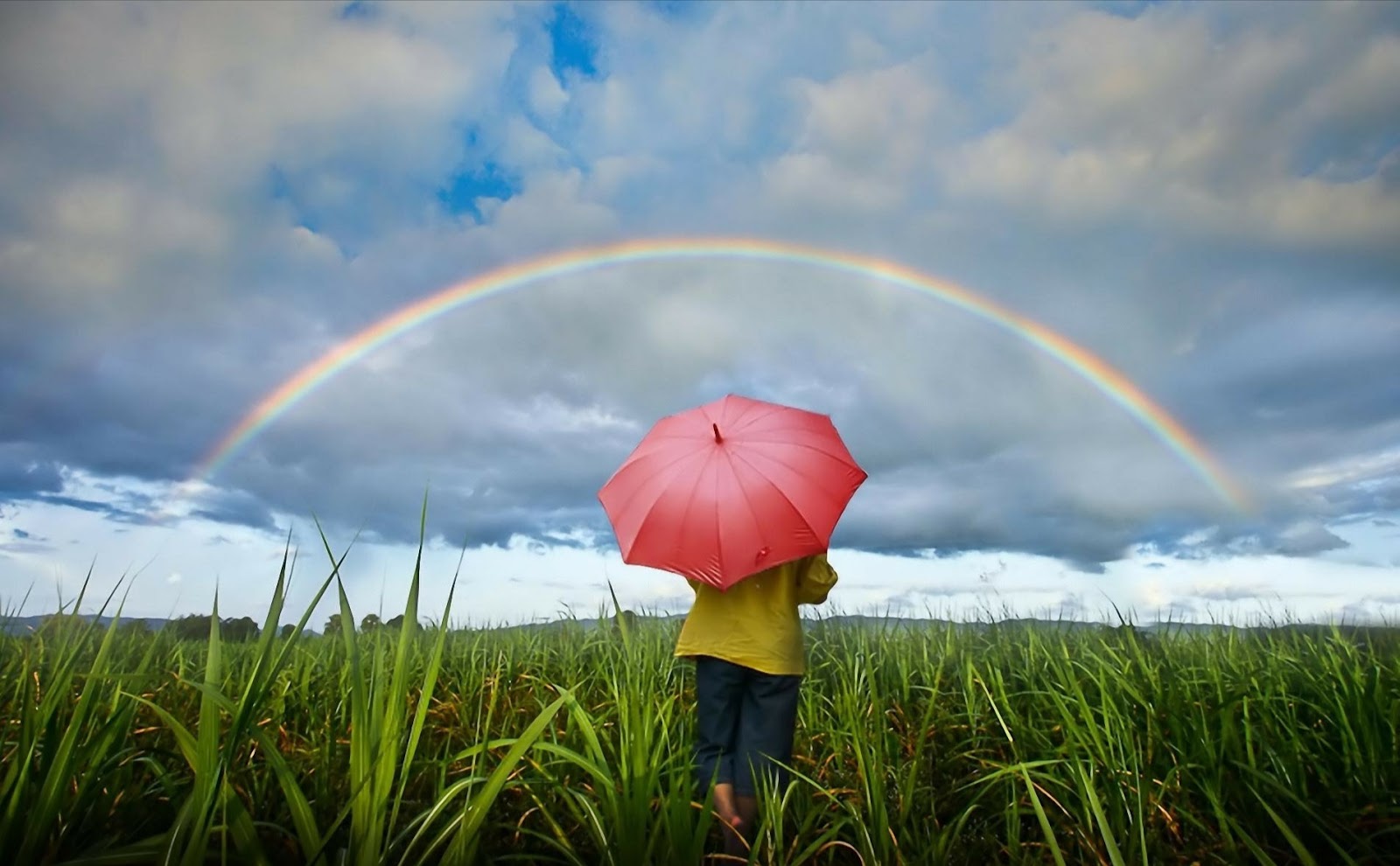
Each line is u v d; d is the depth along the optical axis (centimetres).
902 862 324
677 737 462
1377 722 409
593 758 328
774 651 425
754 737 423
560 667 702
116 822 305
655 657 636
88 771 291
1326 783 381
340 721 424
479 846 299
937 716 534
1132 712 469
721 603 437
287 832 275
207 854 240
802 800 413
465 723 495
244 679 482
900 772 427
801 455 423
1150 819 363
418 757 419
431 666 271
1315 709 462
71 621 393
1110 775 366
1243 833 306
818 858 365
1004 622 748
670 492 414
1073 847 365
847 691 504
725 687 429
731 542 399
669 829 288
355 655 260
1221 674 531
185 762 360
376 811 249
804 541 402
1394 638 549
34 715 281
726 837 387
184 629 650
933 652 705
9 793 254
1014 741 455
